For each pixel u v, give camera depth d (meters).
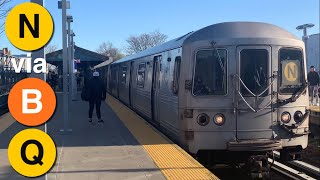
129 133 11.16
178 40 10.24
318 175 9.13
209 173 6.89
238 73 8.59
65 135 10.97
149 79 14.12
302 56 8.91
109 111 17.47
